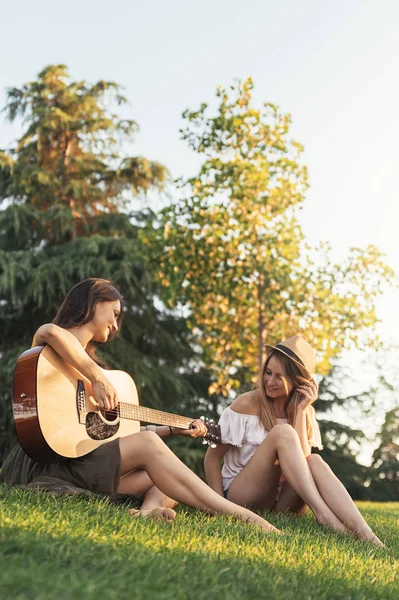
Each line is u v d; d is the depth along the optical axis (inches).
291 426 172.4
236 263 507.2
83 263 697.6
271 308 503.8
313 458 169.5
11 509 120.0
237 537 130.3
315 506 161.9
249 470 173.2
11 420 663.1
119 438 147.6
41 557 92.4
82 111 838.5
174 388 729.6
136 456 146.4
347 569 121.9
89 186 800.3
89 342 163.3
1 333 743.1
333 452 927.0
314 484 164.7
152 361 717.3
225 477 186.5
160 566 96.7
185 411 732.7
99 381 146.2
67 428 144.6
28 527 106.1
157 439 147.4
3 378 671.8
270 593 97.7
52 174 799.1
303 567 116.0
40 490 139.8
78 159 813.9
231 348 528.1
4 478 157.0
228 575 101.0
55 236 786.2
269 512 180.7
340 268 519.5
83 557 95.4
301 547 133.9
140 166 811.4
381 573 125.3
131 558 98.4
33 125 813.2
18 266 694.5
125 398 169.0
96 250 703.1
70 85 852.6
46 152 839.7
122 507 139.1
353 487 930.1
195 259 507.2
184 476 145.7
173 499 147.1
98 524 118.1
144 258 559.2
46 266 703.7
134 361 690.8
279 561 117.1
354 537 160.1
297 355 184.1
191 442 705.6
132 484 154.1
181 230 517.3
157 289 724.0
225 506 146.7
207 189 512.7
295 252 506.9
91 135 844.6
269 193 501.4
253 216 498.9
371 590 110.6
